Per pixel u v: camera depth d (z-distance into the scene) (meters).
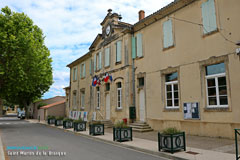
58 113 30.78
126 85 15.45
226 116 9.19
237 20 9.09
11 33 17.95
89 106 21.89
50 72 28.02
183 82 11.37
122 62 16.19
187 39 11.35
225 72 9.39
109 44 18.31
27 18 20.03
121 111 15.84
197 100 10.52
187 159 6.27
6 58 18.06
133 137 11.02
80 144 9.77
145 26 14.57
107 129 15.47
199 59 10.60
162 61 12.88
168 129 7.48
